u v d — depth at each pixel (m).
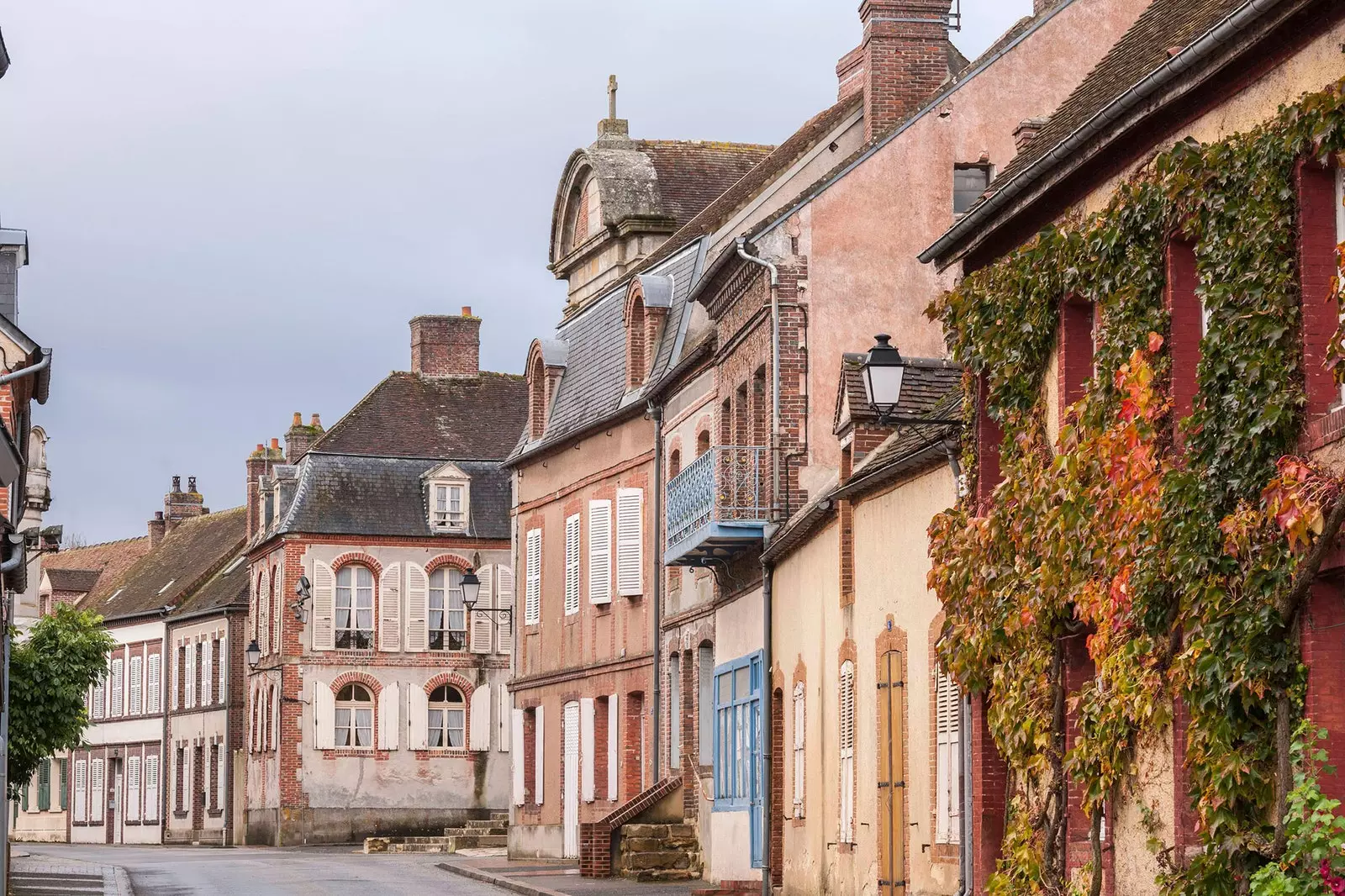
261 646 61.31
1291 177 11.99
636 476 37.34
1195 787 12.65
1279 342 11.98
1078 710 15.41
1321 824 11.44
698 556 30.25
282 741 57.81
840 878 22.70
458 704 59.28
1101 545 14.29
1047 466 16.12
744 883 28.61
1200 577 12.66
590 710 39.34
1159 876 13.26
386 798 58.25
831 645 23.28
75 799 77.38
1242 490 12.27
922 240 28.78
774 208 34.78
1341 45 11.75
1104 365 14.49
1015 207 16.86
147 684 72.69
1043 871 16.11
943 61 31.11
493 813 59.00
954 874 18.28
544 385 43.59
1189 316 13.68
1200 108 13.62
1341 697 11.70
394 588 59.00
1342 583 11.74
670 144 43.47
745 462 28.66
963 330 17.58
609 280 42.56
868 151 28.83
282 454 68.81
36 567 68.31
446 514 59.59
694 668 33.72
